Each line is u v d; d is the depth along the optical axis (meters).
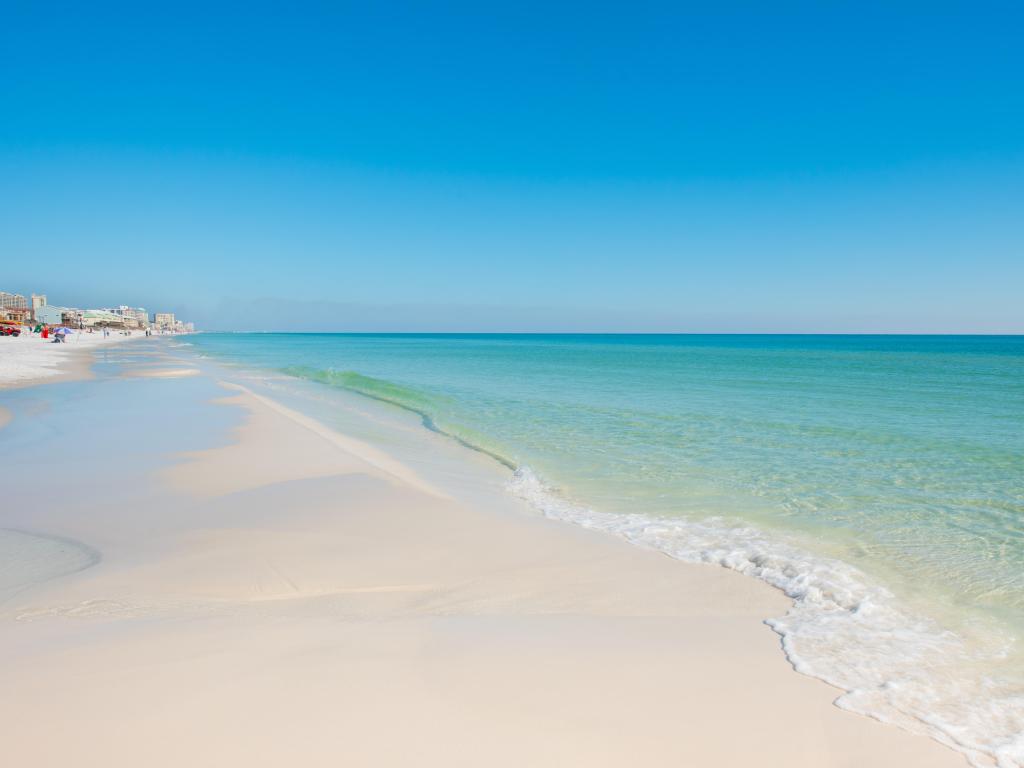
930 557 7.62
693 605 6.00
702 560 7.35
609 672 4.33
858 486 11.30
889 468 12.76
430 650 4.54
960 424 18.72
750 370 48.78
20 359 45.38
